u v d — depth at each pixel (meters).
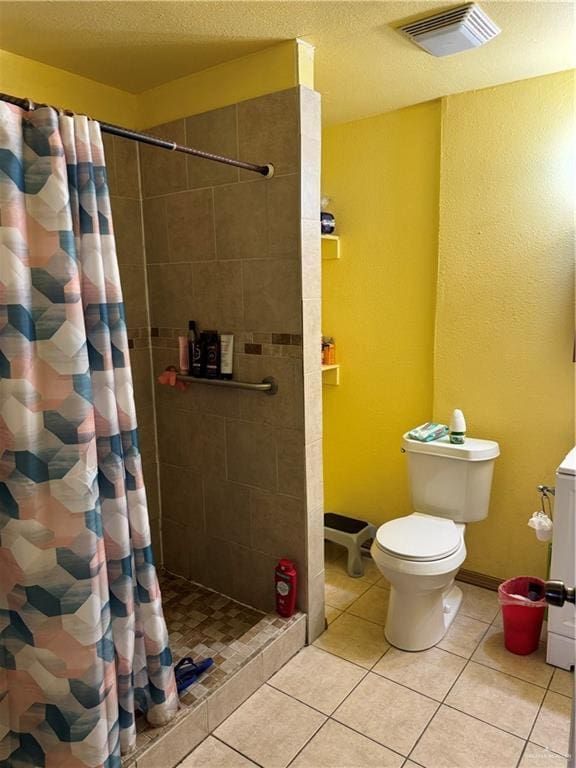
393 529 2.25
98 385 1.46
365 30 1.74
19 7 1.57
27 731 1.43
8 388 1.29
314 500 2.16
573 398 2.26
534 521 2.16
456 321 2.49
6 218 1.25
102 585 1.42
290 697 1.92
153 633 1.62
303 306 2.00
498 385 2.42
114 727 1.47
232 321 2.22
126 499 1.55
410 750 1.69
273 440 2.17
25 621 1.38
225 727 1.79
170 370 2.43
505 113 2.23
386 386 2.77
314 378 2.09
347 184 2.73
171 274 2.38
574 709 0.80
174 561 2.66
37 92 2.01
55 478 1.35
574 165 2.12
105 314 1.45
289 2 1.55
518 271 2.31
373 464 2.88
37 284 1.32
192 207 2.25
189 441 2.47
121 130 1.48
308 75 1.89
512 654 2.12
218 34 1.77
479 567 2.60
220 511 2.41
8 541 1.34
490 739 1.72
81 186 1.39
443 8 1.60
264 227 2.04
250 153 2.02
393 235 2.63
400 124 2.52
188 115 2.18
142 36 1.78
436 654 2.13
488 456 2.32
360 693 1.93
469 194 2.37
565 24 1.70
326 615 2.42
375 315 2.75
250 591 2.37
